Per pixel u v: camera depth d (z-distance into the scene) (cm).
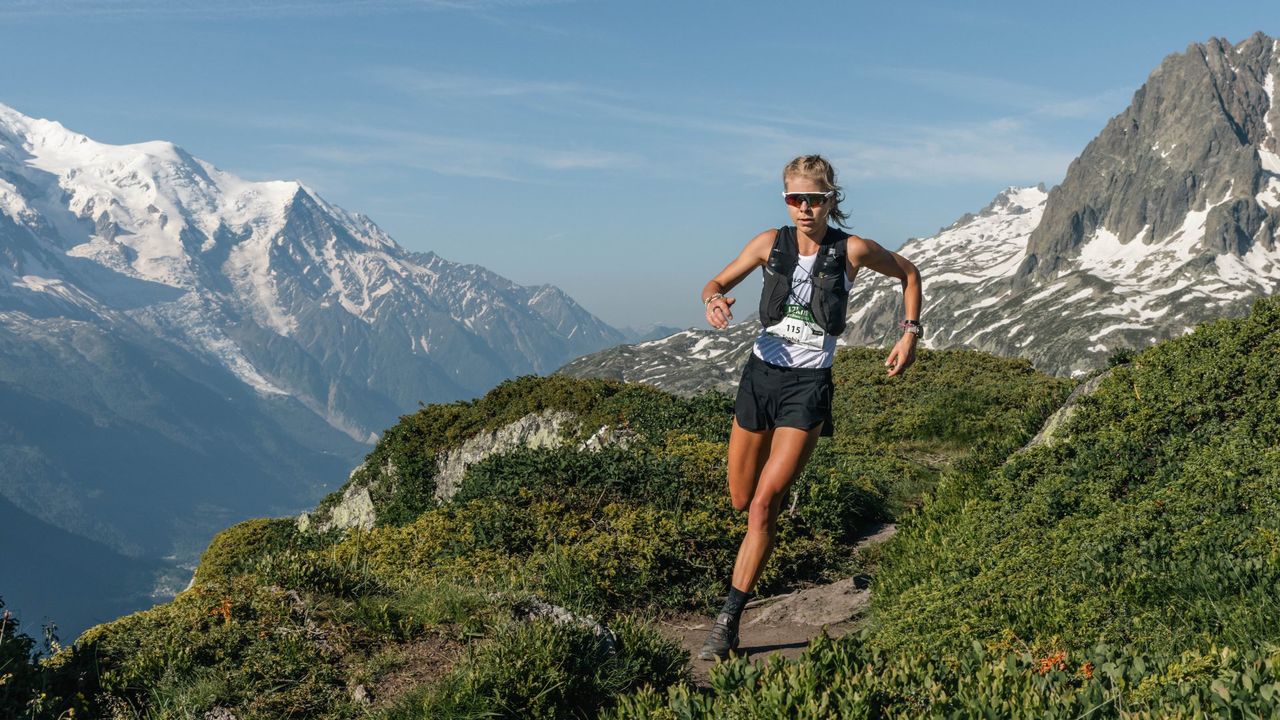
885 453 1944
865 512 1489
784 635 905
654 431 1709
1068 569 679
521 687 586
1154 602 594
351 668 621
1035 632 608
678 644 748
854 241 524
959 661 468
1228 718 346
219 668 605
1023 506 895
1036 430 1388
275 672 605
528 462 1302
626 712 479
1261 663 383
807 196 509
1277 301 993
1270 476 688
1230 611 527
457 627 677
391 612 681
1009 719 380
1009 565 728
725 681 452
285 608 671
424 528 1147
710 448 1433
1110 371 1192
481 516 1141
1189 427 912
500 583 941
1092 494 842
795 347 529
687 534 1106
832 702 415
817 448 1781
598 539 1079
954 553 879
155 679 591
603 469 1253
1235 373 916
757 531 547
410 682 609
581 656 646
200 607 670
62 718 532
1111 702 384
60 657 607
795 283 525
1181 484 748
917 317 541
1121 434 927
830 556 1237
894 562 1064
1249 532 620
